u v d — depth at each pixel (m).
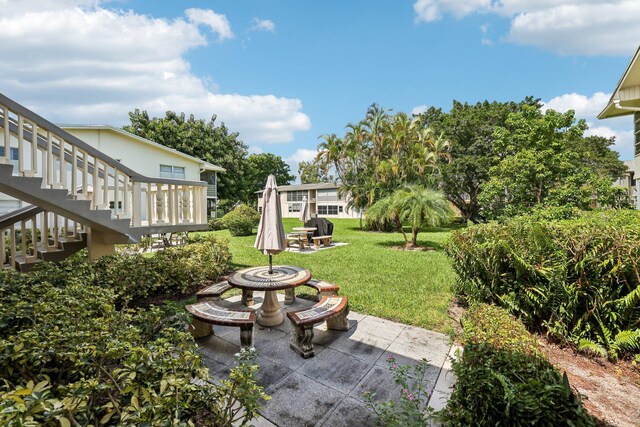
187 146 22.39
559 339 3.07
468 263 4.03
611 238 2.85
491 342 2.16
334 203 31.08
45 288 2.99
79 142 4.28
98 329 1.99
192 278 5.42
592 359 2.80
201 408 1.75
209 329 3.57
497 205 11.80
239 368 1.71
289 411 2.24
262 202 4.03
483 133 21.03
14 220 4.83
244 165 28.03
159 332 2.45
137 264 4.86
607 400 2.21
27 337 1.76
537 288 3.19
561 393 1.52
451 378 2.64
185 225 5.73
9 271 3.64
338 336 3.52
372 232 16.59
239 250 9.93
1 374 1.71
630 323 2.79
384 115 18.77
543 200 10.41
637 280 2.78
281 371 2.79
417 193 10.16
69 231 5.72
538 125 10.80
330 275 6.29
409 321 3.91
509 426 1.51
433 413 1.83
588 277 2.96
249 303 4.73
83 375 1.68
